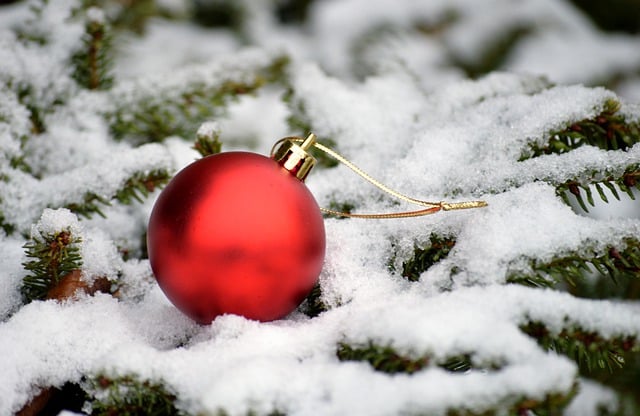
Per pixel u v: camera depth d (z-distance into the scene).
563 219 0.41
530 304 0.38
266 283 0.40
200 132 0.46
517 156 0.45
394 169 0.46
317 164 0.50
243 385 0.36
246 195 0.40
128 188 0.47
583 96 0.46
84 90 0.52
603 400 0.53
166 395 0.38
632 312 0.38
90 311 0.42
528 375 0.35
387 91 0.52
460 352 0.37
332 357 0.39
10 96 0.50
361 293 0.41
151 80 0.53
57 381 0.40
